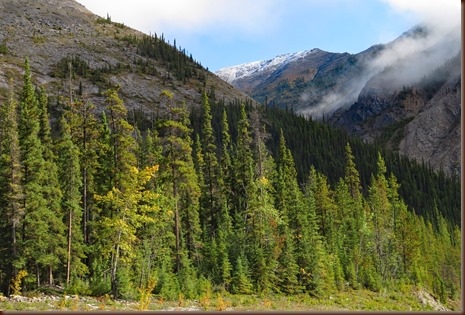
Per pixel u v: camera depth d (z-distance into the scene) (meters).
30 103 51.28
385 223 71.94
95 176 47.25
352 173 84.50
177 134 45.03
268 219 50.38
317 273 45.09
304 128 169.25
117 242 32.44
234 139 136.00
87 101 46.78
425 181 174.12
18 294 30.92
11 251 35.03
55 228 37.47
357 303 42.16
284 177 66.00
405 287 58.16
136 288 34.06
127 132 45.09
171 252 41.88
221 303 30.03
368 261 60.81
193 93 198.25
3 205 35.44
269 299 38.75
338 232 66.50
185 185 43.59
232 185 62.88
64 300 26.11
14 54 181.62
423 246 83.12
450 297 70.50
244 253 47.06
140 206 33.66
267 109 179.88
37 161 37.12
